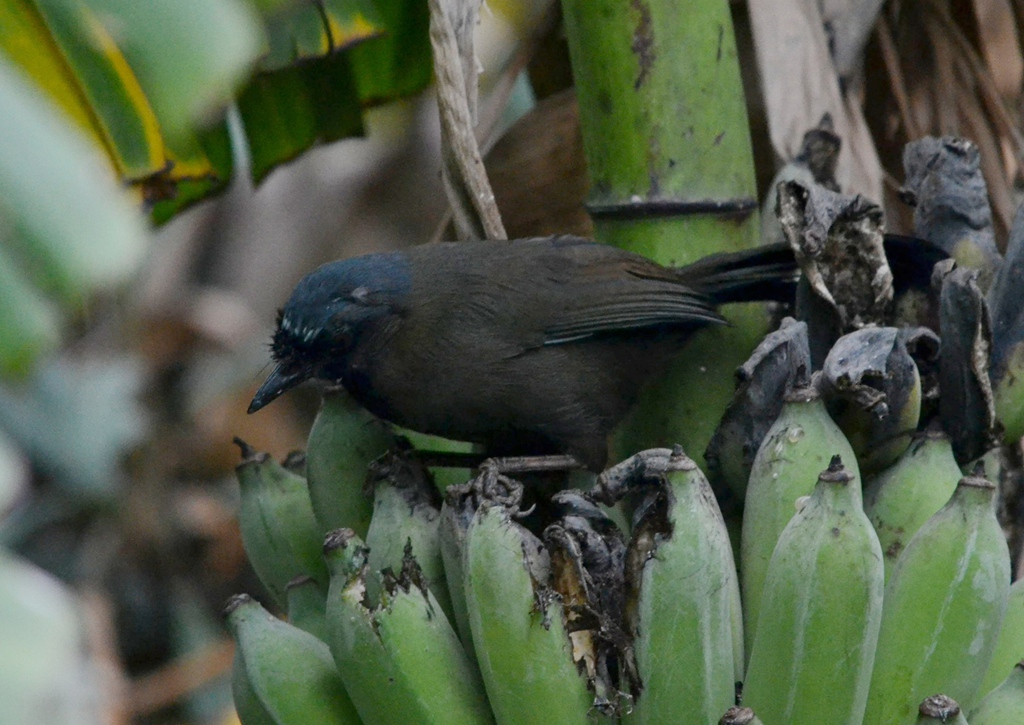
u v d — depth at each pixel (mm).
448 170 7707
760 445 6777
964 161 7383
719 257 7941
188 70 3709
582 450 8805
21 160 3402
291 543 7367
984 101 9516
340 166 17594
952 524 6012
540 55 9938
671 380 8266
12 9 5781
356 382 9281
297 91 9508
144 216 7984
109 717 11945
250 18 4184
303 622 7066
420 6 9312
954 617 5949
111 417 14828
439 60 7516
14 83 3527
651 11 7598
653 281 7926
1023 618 6613
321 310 9023
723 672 5902
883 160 9719
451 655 6086
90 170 3508
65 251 3420
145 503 15055
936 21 9227
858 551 5656
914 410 6691
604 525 6348
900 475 6727
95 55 5953
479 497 6352
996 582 5945
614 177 7883
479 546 5918
